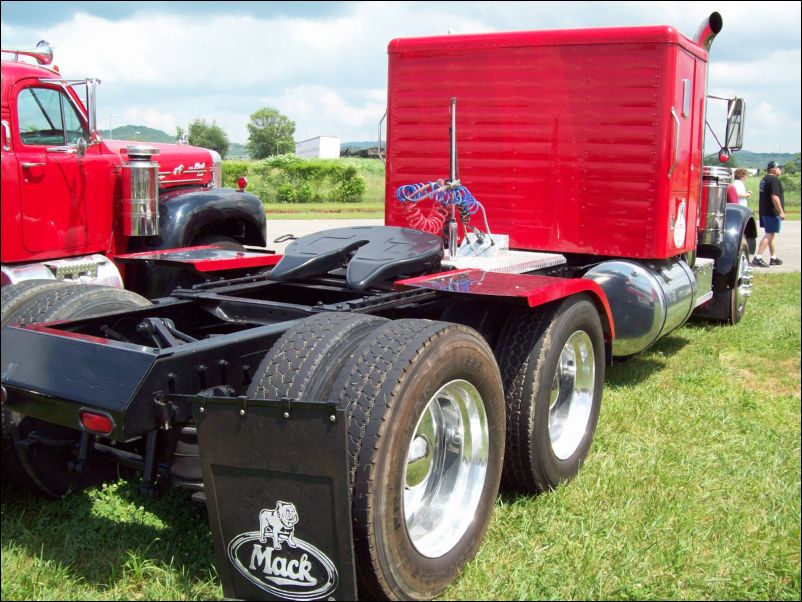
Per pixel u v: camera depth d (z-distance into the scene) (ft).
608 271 17.57
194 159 23.18
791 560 10.44
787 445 14.88
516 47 18.24
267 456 7.76
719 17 19.43
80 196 18.03
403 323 9.21
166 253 15.08
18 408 8.85
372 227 14.17
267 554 8.03
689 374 19.71
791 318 28.07
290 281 13.08
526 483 11.89
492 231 19.22
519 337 11.83
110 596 8.86
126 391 8.00
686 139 18.47
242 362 9.41
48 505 11.19
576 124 17.92
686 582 9.78
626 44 17.17
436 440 10.09
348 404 8.29
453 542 9.48
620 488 12.30
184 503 11.12
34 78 16.80
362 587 8.39
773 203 45.03
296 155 115.85
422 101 19.51
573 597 9.24
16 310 11.12
